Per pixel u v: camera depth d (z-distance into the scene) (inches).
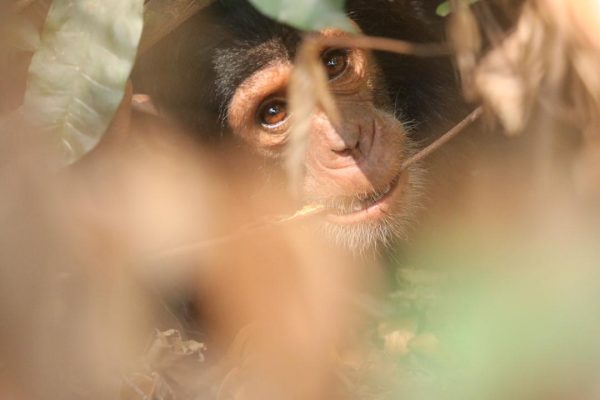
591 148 191.9
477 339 197.9
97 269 220.7
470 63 185.5
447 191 293.3
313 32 248.1
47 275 208.2
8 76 190.2
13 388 205.6
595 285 201.9
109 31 157.9
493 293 236.5
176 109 265.6
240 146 273.1
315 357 248.5
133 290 235.6
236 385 235.1
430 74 287.0
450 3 183.8
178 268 262.5
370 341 264.2
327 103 152.6
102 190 220.5
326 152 265.6
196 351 245.0
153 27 191.0
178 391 227.5
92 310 219.1
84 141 161.0
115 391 212.7
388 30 276.1
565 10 172.6
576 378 186.4
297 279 277.1
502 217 282.5
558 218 222.8
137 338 233.5
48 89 159.9
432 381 227.9
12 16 181.9
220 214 271.1
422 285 275.0
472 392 194.9
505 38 185.6
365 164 265.7
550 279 215.9
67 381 210.7
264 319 270.5
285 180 274.5
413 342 243.3
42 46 160.1
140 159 251.8
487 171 286.0
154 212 246.7
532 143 262.8
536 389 188.9
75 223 213.2
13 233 203.0
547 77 180.2
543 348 189.5
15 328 205.3
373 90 273.7
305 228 275.3
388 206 271.7
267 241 275.3
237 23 261.3
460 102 287.9
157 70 262.7
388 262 295.4
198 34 263.6
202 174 266.8
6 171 197.0
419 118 289.6
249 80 263.6
